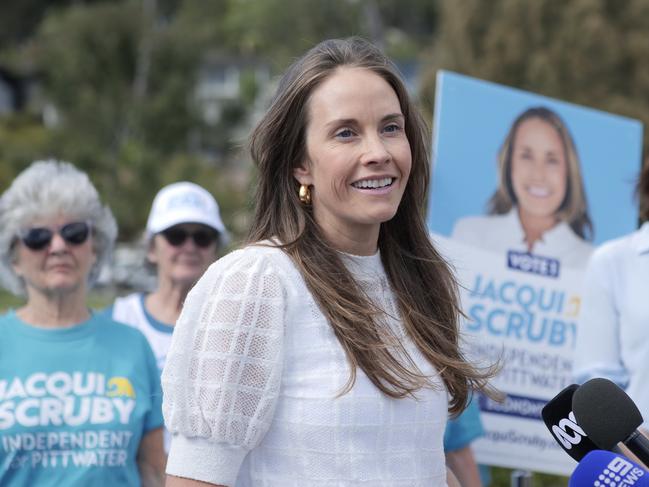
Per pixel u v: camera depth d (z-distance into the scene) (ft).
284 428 14.39
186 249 29.58
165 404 14.58
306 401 14.33
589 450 14.97
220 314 14.35
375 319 15.16
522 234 28.45
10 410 21.97
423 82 161.38
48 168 24.45
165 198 30.55
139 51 222.07
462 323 22.00
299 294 14.71
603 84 149.18
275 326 14.38
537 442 28.22
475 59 155.33
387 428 14.53
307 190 15.66
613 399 14.20
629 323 23.97
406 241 16.92
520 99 28.68
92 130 216.33
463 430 24.14
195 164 191.01
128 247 193.36
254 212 16.24
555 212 28.86
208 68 362.94
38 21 405.80
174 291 29.71
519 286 28.32
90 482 22.00
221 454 14.17
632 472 13.48
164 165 199.52
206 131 236.84
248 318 14.29
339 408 14.28
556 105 29.12
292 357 14.51
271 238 15.53
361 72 15.42
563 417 15.15
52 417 22.11
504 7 152.76
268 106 15.92
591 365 24.56
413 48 314.96
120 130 218.79
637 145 30.19
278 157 15.74
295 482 14.29
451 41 159.74
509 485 38.65
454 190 27.84
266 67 357.20
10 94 363.15
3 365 22.41
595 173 29.55
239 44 357.00
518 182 28.53
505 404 27.96
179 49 224.74
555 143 28.99
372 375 14.47
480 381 16.56
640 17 150.20
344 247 15.66
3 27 405.80
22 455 21.84
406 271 16.55
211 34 358.23
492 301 27.99
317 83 15.37
